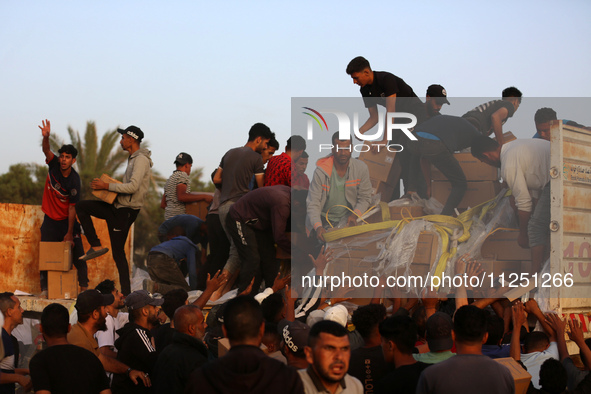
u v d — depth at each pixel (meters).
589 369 4.25
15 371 4.71
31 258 7.76
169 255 6.75
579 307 4.52
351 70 5.12
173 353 3.66
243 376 2.59
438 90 5.20
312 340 2.86
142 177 6.65
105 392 3.77
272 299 4.47
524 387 3.53
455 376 3.09
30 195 29.45
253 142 6.16
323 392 2.85
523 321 4.30
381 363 3.71
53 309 3.75
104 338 4.91
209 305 5.82
